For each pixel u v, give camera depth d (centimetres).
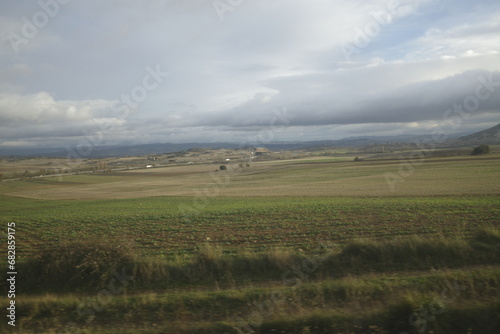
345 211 2464
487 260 945
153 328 655
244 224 2138
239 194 4741
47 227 2469
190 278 998
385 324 613
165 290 930
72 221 2717
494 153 8388
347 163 9288
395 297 712
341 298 741
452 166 6284
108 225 2433
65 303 794
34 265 1066
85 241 1129
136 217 2762
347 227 1844
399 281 796
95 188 6316
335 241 1540
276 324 625
